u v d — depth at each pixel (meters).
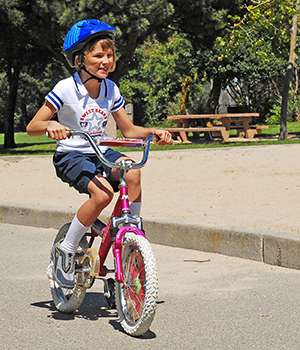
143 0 17.94
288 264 5.36
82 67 3.85
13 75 24.64
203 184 9.52
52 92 3.85
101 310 4.24
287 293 4.50
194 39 23.05
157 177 10.41
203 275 5.15
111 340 3.56
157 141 3.98
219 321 3.89
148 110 48.50
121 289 3.80
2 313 4.15
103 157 3.55
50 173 11.81
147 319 3.44
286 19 19.08
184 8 19.81
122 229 3.61
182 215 7.32
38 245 6.66
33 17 19.48
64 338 3.62
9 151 20.89
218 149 13.87
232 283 4.86
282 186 8.89
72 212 7.51
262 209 7.36
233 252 5.83
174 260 5.78
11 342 3.55
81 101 3.91
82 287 3.96
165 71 40.56
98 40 3.81
